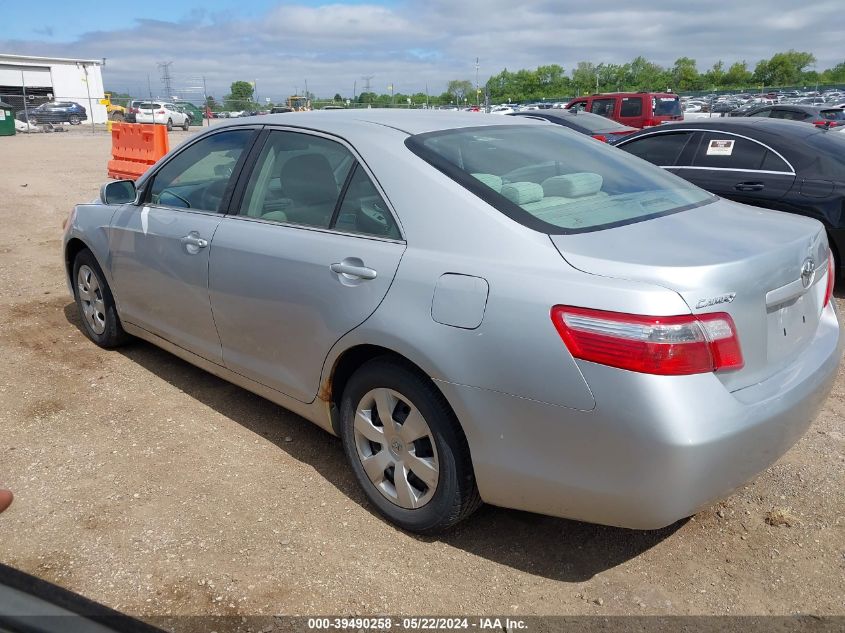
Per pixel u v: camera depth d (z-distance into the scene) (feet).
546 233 8.38
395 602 8.46
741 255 8.02
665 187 10.81
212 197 12.48
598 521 7.97
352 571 8.98
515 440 8.07
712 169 22.45
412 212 9.27
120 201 14.06
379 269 9.25
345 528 9.84
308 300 10.18
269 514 10.14
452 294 8.43
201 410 13.37
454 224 8.86
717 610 8.37
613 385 7.28
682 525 9.95
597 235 8.43
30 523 9.86
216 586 8.66
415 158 9.65
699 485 7.38
